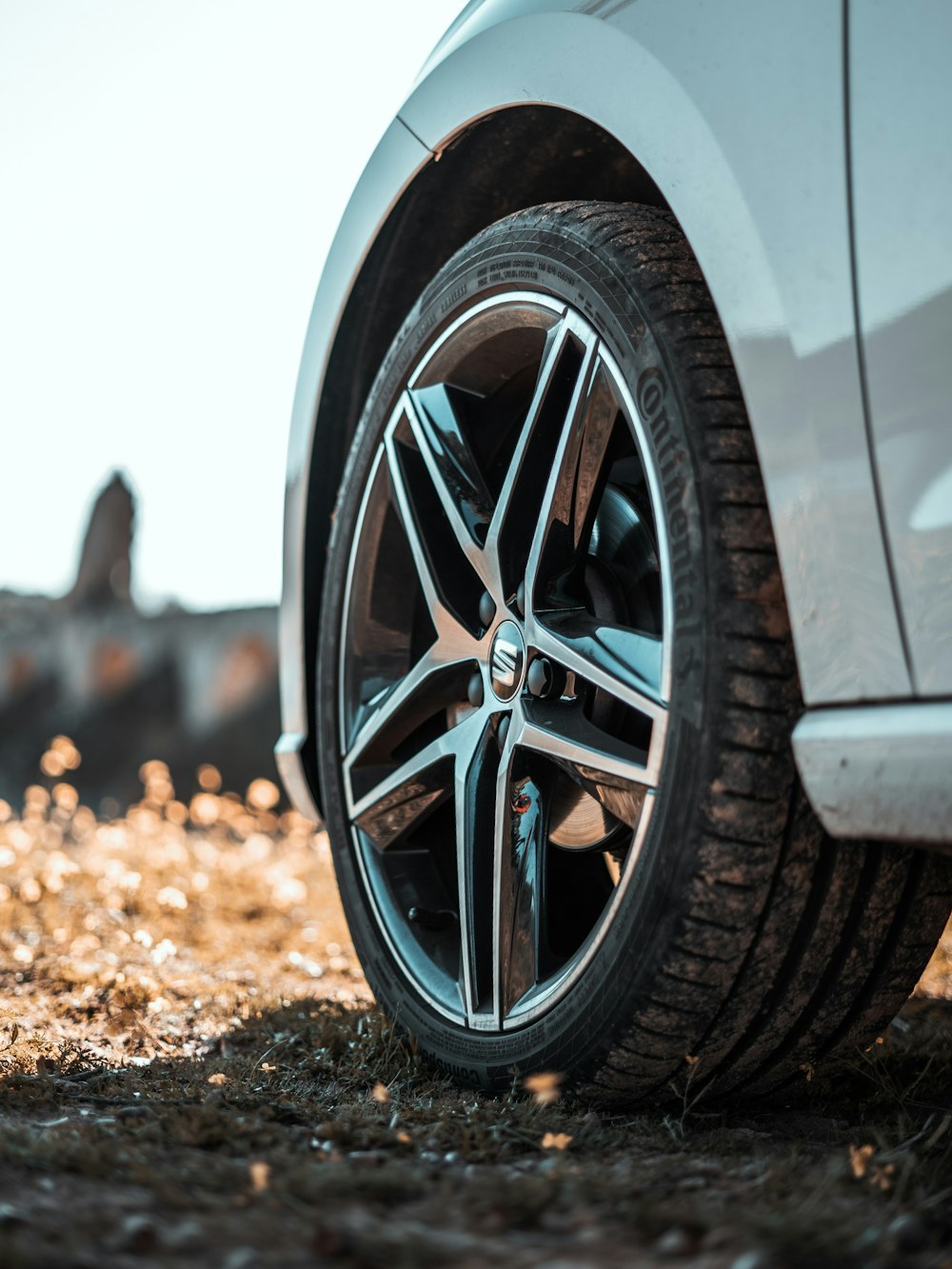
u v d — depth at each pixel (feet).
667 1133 5.73
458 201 7.98
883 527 4.60
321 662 8.48
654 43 5.81
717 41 5.47
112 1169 4.57
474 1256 3.72
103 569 191.11
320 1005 8.91
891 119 4.68
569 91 6.29
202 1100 6.02
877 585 4.63
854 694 4.72
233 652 136.05
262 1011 8.71
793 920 5.42
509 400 7.79
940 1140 5.48
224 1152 5.00
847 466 4.73
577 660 6.09
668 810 5.40
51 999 8.86
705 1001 5.49
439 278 7.71
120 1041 7.80
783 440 4.97
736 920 5.32
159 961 9.89
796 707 5.26
